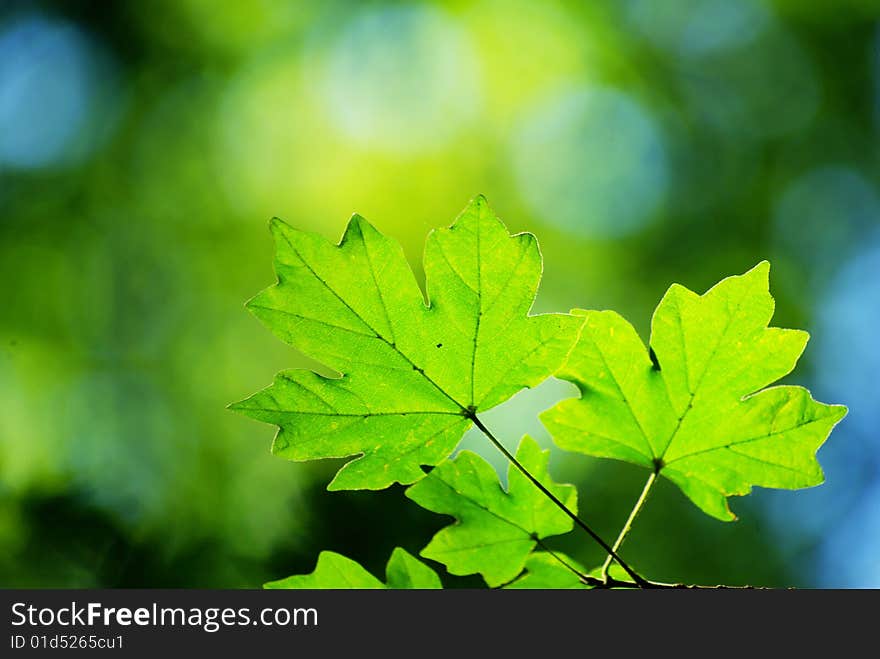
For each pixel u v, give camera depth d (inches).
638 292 500.7
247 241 475.2
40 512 283.0
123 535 291.4
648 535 333.4
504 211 535.8
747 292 96.3
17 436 341.4
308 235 90.7
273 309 90.8
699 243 509.0
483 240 91.4
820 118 518.0
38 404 367.9
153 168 481.1
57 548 280.5
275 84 537.6
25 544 275.6
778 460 97.1
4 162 446.6
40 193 449.1
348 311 91.7
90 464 324.2
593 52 563.2
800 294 475.2
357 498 275.0
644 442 99.7
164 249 457.1
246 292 455.2
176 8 490.9
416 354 92.7
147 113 492.1
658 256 507.8
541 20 564.1
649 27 559.5
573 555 327.6
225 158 499.2
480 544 102.1
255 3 516.1
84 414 371.2
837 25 519.5
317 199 500.4
